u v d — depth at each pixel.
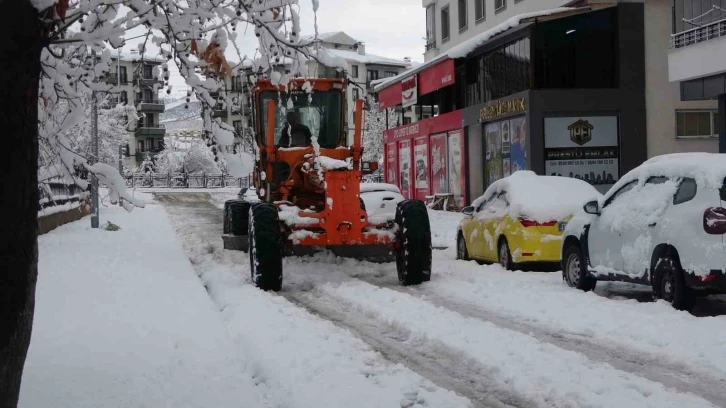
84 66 5.44
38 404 5.65
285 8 5.00
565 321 8.86
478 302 10.37
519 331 8.45
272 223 11.78
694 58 21.97
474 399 6.07
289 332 8.44
